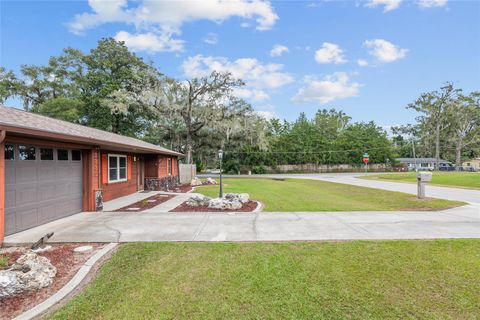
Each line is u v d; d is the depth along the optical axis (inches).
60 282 144.9
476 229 248.4
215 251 190.1
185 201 419.5
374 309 119.3
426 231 241.0
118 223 270.4
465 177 891.4
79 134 273.1
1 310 119.0
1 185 203.5
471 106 1676.9
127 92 971.9
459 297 128.5
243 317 114.1
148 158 623.2
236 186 695.1
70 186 311.0
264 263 168.7
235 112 1073.5
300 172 1599.4
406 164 1868.8
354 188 692.7
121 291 135.7
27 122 225.3
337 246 199.6
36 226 255.8
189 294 132.6
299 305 122.6
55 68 1047.6
